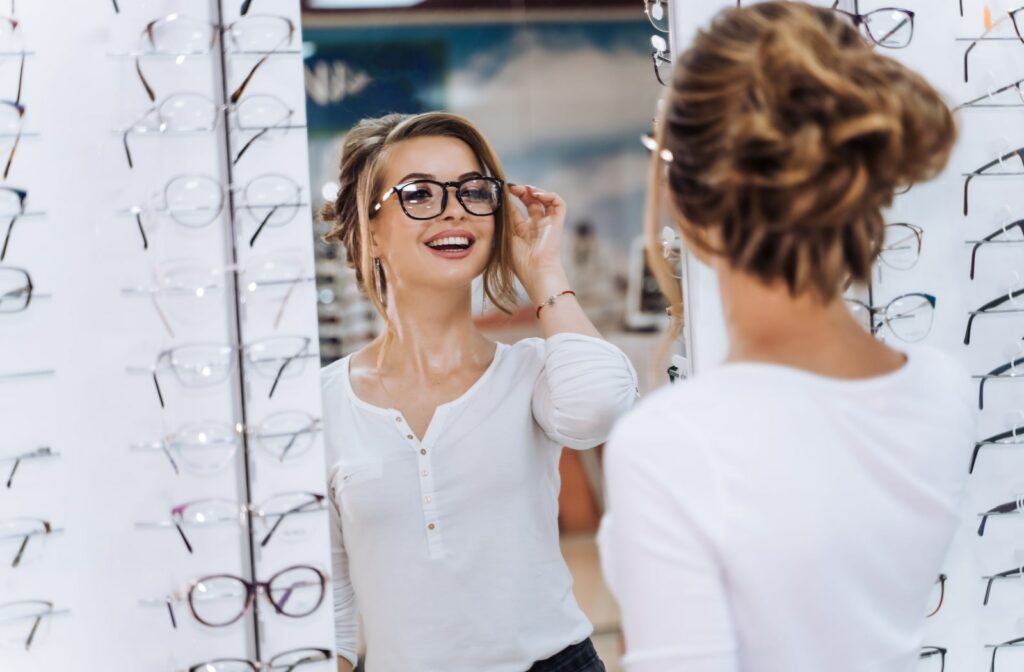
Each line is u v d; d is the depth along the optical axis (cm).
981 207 150
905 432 67
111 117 130
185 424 132
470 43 143
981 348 151
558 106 148
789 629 64
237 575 133
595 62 148
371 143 140
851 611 66
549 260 145
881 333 149
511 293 146
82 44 130
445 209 142
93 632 131
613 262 150
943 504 68
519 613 143
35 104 129
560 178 148
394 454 141
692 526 63
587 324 143
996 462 152
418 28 142
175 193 131
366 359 141
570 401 138
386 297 141
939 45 148
